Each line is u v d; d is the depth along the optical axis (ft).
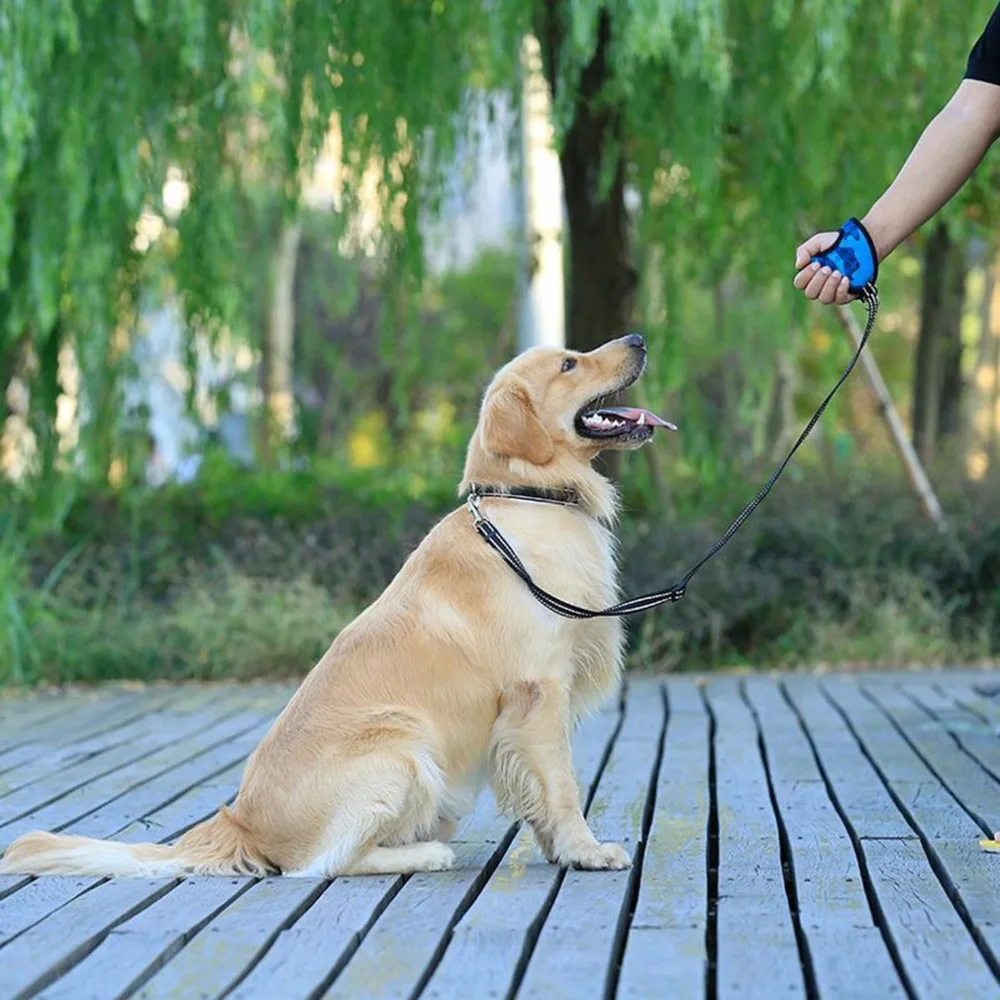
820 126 28.91
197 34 24.73
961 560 31.17
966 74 12.76
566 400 13.80
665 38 23.25
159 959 10.59
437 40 28.71
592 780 18.02
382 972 10.11
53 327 32.04
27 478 32.78
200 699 26.18
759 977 9.89
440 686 12.96
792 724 22.36
